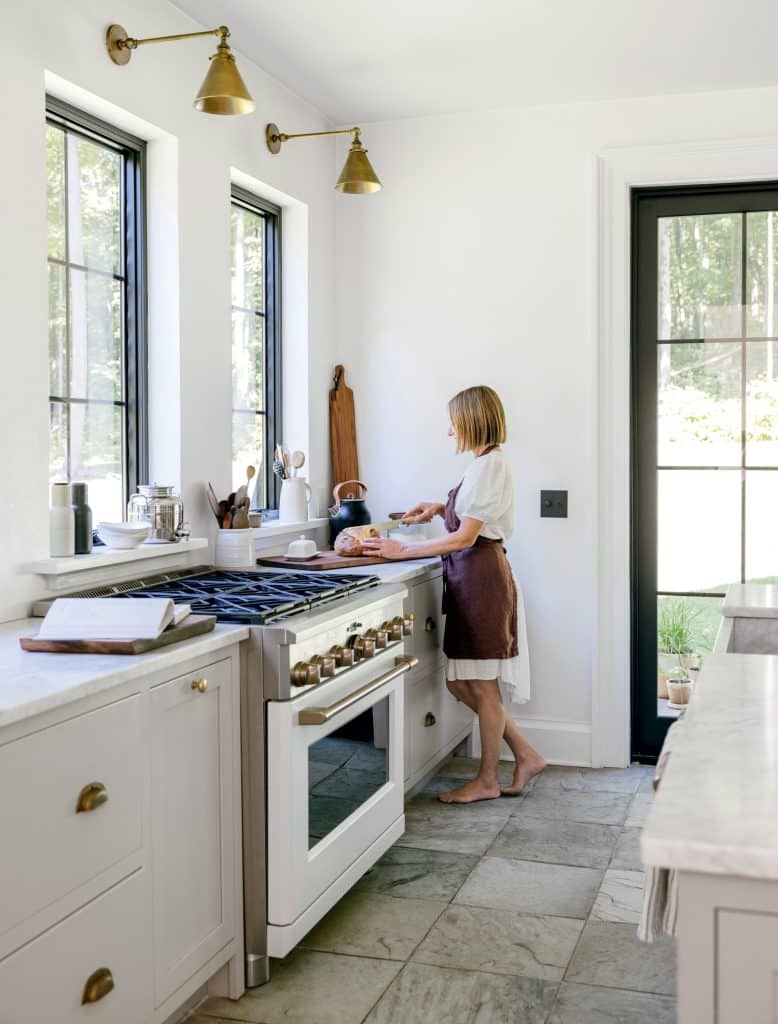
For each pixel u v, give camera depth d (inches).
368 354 168.6
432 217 164.2
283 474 151.9
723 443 158.6
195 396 126.3
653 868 44.5
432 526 165.8
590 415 156.6
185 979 83.6
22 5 94.7
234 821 91.3
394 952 99.8
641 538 161.6
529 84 148.3
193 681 83.8
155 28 116.0
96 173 116.5
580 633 160.1
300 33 128.6
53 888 67.0
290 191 151.6
